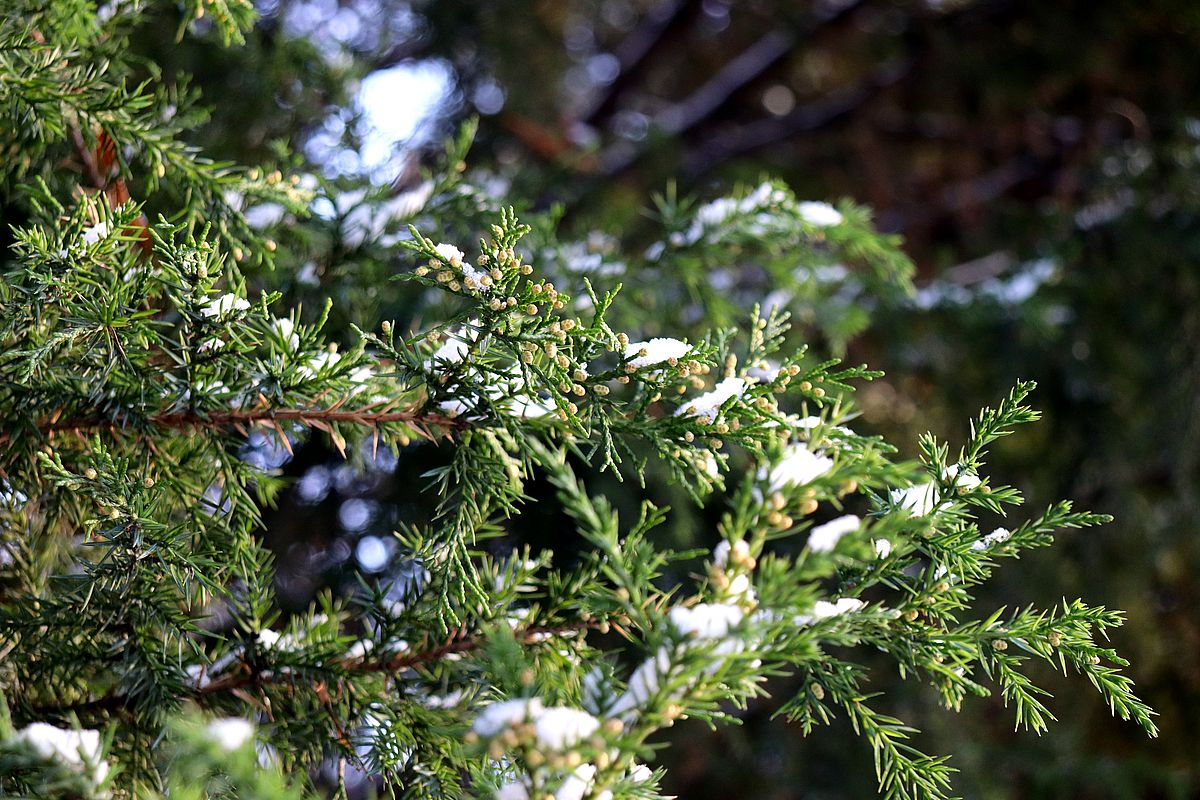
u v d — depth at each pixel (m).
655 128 1.87
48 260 0.81
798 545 1.41
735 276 1.35
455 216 0.98
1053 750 1.84
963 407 1.82
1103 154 1.84
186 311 0.81
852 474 0.77
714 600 0.77
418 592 0.85
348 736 0.84
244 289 0.83
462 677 0.84
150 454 0.85
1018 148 2.17
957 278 1.90
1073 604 0.81
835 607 0.80
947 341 1.73
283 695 0.84
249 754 0.73
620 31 2.55
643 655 1.15
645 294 1.04
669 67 2.60
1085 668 0.81
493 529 0.85
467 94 1.68
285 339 0.82
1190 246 1.73
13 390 0.82
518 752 0.77
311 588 1.27
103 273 0.82
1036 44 1.99
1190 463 1.81
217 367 0.83
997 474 1.83
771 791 1.61
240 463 0.85
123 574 0.82
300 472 1.21
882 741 0.81
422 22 1.63
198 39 1.07
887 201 2.21
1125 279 1.76
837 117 2.17
